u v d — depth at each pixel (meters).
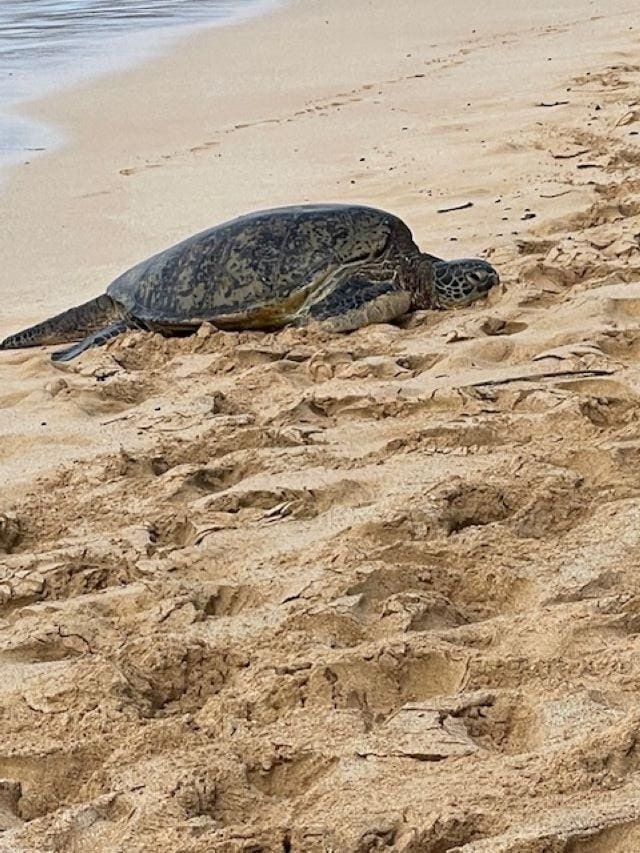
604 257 6.13
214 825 3.62
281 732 4.03
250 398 5.38
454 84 10.41
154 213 7.64
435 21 14.81
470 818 3.47
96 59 13.42
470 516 4.66
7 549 4.78
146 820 3.64
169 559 4.60
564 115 8.63
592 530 4.52
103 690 4.21
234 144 9.00
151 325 5.96
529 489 4.68
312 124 9.35
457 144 8.35
